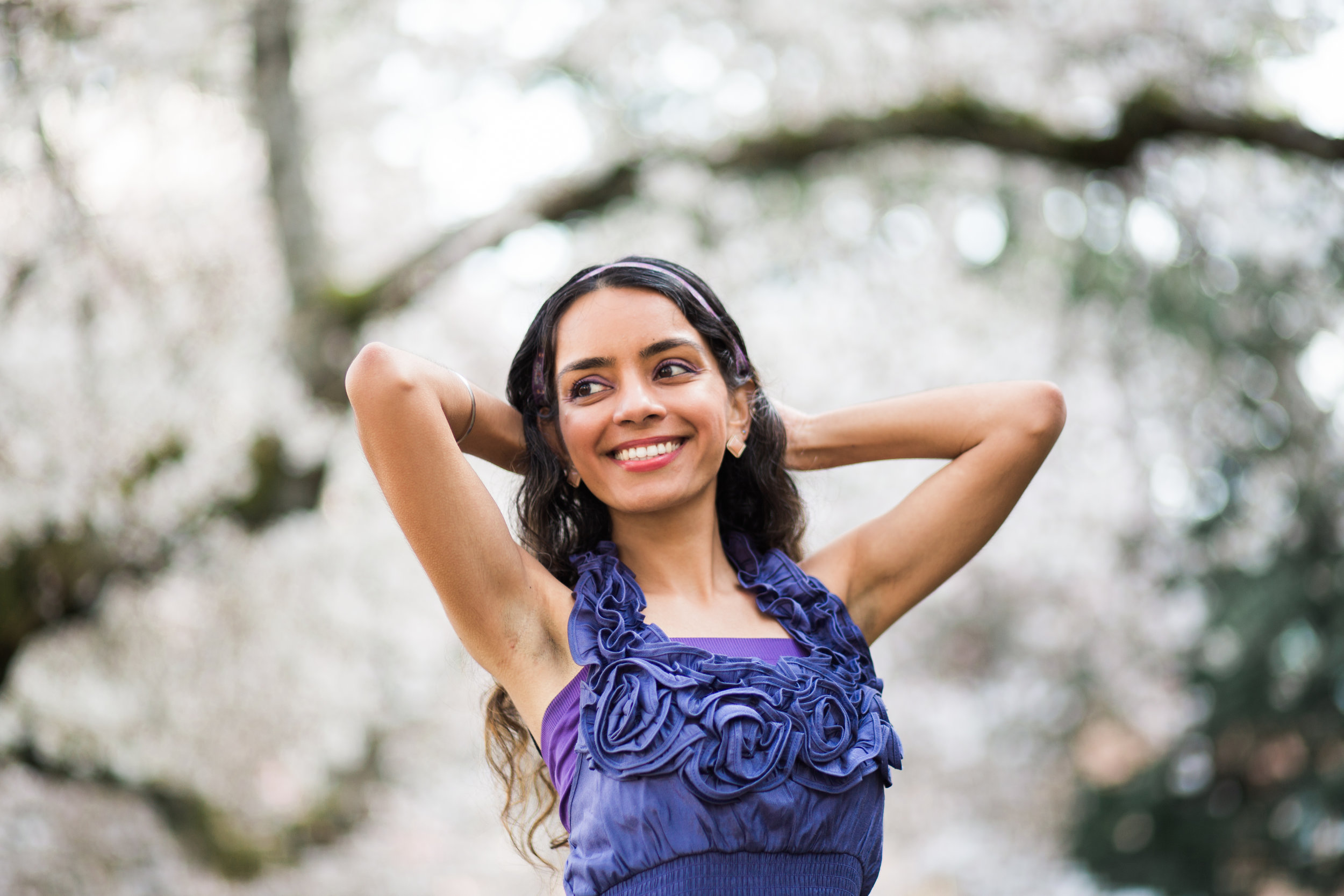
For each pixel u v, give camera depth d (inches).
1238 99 233.9
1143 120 232.1
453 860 235.8
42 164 177.3
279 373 205.9
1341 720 277.0
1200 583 279.1
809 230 242.2
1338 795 275.0
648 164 229.3
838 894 65.2
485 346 241.8
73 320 191.3
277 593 216.2
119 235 194.2
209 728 216.4
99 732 212.8
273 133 216.8
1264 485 264.5
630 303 71.6
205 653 213.5
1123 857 299.1
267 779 227.1
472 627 69.1
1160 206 243.4
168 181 208.8
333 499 228.1
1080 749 335.3
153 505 192.2
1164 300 253.1
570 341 72.1
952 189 254.5
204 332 206.2
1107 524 272.2
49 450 183.2
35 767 209.0
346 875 226.2
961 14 227.5
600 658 66.7
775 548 80.2
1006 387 78.4
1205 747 287.9
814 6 224.8
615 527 75.7
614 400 71.1
